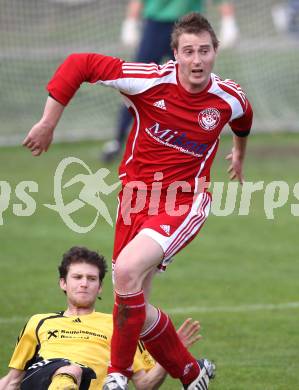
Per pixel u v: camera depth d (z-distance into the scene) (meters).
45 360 15.50
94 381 16.17
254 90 55.72
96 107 53.53
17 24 55.25
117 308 15.22
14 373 16.58
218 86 16.09
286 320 23.28
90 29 56.81
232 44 44.72
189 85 15.89
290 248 31.12
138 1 44.59
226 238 32.47
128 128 43.62
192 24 15.77
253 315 23.70
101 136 49.34
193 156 16.12
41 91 53.59
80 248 17.22
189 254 30.30
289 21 59.06
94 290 16.86
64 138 48.72
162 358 16.25
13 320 22.89
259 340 21.58
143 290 15.41
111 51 56.53
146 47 41.44
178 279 27.28
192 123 15.98
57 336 16.52
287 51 58.97
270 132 50.72
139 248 15.16
